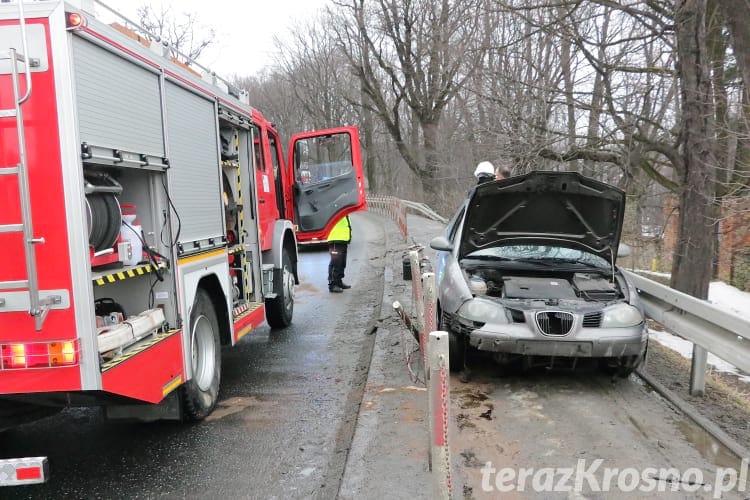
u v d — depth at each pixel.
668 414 4.50
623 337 4.76
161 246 4.08
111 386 3.21
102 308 4.01
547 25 9.86
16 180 2.98
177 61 4.56
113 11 3.61
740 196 9.21
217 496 3.53
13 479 2.85
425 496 3.27
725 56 10.17
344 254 10.48
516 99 11.23
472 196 5.47
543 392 5.00
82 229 3.02
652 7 9.37
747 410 4.65
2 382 3.04
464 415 4.49
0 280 2.99
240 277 6.22
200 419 4.66
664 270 14.93
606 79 10.16
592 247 5.80
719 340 4.39
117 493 3.59
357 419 4.38
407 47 27.44
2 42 2.96
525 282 5.48
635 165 10.56
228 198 6.10
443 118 29.25
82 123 3.08
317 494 3.52
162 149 4.05
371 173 41.62
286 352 6.79
